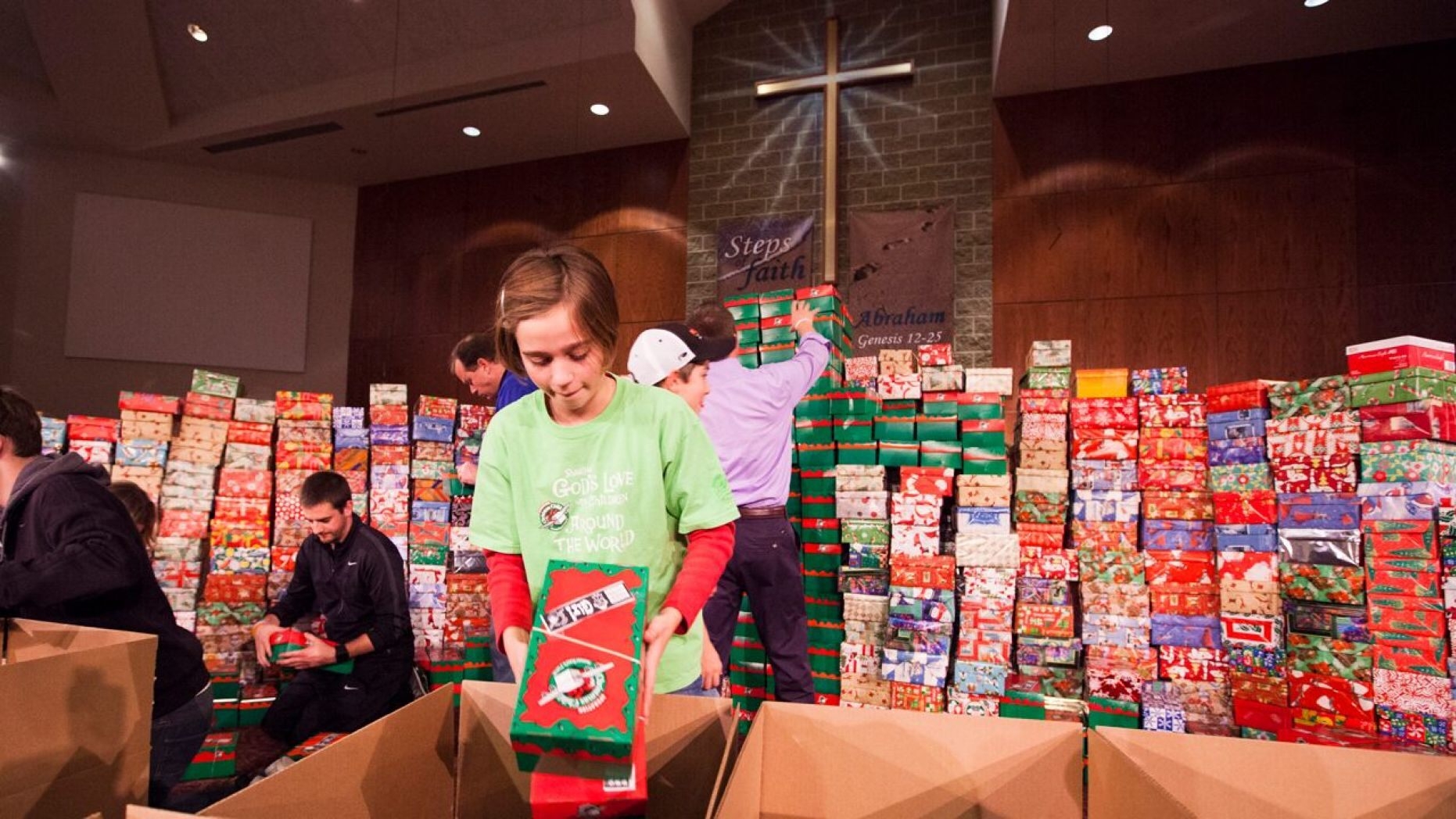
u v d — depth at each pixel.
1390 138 5.13
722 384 2.62
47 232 6.84
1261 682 3.19
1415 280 4.99
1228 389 3.41
